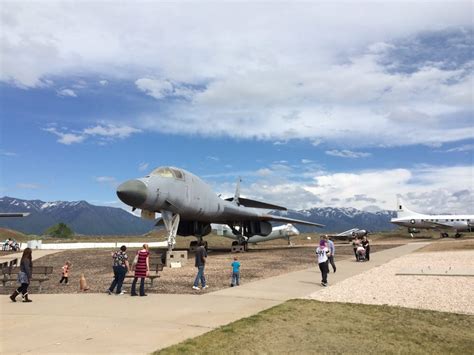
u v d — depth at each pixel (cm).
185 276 1394
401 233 7256
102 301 912
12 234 7675
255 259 2148
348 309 835
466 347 598
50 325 671
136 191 1800
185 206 2152
